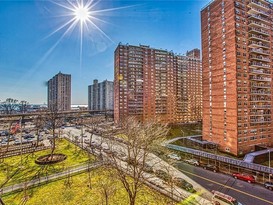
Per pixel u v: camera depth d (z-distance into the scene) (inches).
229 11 1754.4
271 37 1958.7
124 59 3262.8
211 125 1930.4
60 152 1670.8
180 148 1651.1
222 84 1809.8
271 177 1071.0
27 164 1337.4
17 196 860.0
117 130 2172.7
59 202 800.9
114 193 833.5
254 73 1777.8
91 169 1185.4
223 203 764.6
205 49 2044.8
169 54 3710.6
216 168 1234.0
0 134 2672.2
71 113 4584.2
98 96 5954.7
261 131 1808.6
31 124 3661.4
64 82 5595.5
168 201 801.6
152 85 3486.7
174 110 3745.1
